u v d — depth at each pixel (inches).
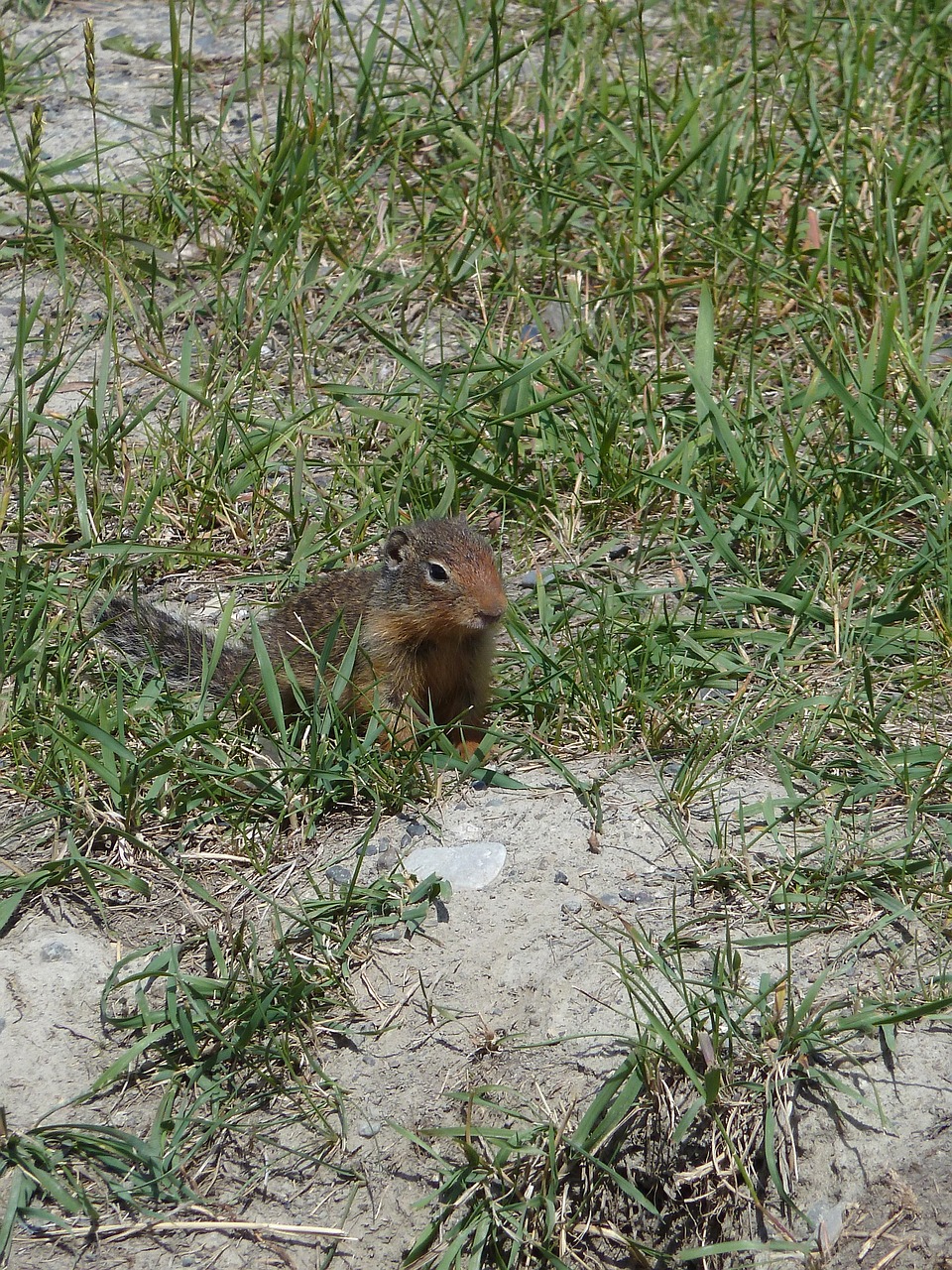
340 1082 242.4
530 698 305.9
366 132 487.8
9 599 323.6
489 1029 245.8
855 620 318.0
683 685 303.6
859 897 257.8
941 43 511.8
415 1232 230.8
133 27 595.2
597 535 358.9
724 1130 227.6
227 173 468.4
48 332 397.7
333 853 274.1
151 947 258.1
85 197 480.1
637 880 263.9
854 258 416.2
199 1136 238.1
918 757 279.7
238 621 339.6
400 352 371.9
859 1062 234.7
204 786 279.3
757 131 459.2
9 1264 226.2
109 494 369.7
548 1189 232.8
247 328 431.8
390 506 352.2
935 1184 227.0
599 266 432.1
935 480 341.7
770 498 346.6
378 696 306.7
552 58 510.9
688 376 381.7
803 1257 225.3
